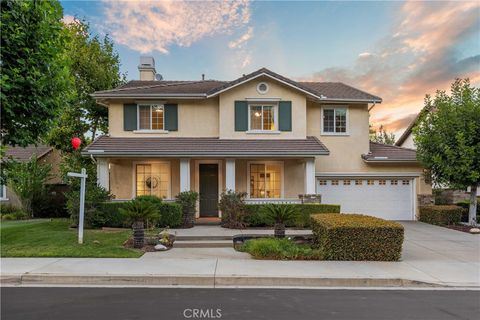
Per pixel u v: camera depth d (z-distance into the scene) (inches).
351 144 596.4
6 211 642.8
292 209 380.8
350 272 251.3
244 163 579.2
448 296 211.2
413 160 566.6
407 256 309.1
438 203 647.1
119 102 571.5
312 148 518.3
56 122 332.2
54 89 311.4
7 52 268.7
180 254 314.8
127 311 181.3
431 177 555.2
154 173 576.1
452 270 262.1
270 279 237.5
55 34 307.7
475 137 485.7
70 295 209.2
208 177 574.6
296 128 566.3
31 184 613.6
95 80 662.5
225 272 247.9
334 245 292.4
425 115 553.6
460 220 520.1
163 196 571.2
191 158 542.6
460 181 502.9
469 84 520.4
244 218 463.2
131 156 498.9
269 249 296.8
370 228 292.5
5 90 266.7
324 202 577.3
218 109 580.4
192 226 469.7
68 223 502.6
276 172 584.1
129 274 240.8
